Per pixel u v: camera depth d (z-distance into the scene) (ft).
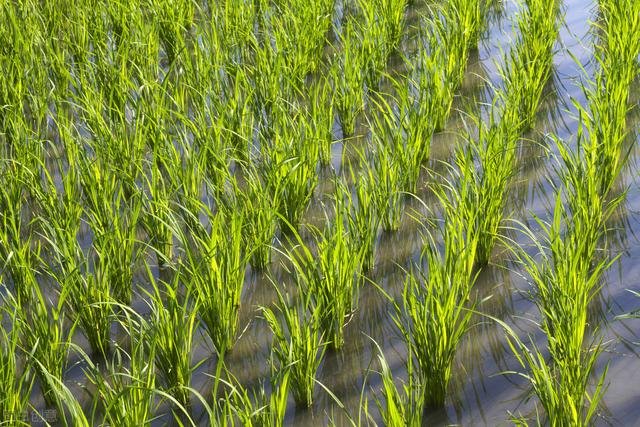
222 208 16.31
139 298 15.97
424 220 17.61
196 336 15.02
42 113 21.34
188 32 27.99
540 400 12.46
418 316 12.77
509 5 27.91
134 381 12.10
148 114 20.10
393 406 11.02
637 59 21.07
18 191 17.42
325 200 18.70
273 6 27.32
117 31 26.09
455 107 22.21
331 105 19.86
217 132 18.67
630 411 12.42
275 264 16.75
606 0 24.95
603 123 17.66
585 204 15.12
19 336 14.75
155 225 16.51
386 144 17.95
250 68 22.44
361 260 15.17
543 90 22.59
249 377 13.97
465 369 13.69
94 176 17.19
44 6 28.60
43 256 17.43
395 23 25.21
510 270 15.89
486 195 15.83
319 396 13.42
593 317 14.53
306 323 13.23
